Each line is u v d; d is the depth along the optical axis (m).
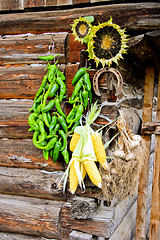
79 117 1.83
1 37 2.22
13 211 2.19
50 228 2.07
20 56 2.10
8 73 2.14
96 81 1.85
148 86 2.62
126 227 2.52
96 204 1.94
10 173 2.22
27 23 2.12
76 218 1.92
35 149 2.12
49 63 2.03
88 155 1.70
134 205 3.05
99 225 1.87
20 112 2.12
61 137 1.90
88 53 1.92
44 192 2.10
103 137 1.90
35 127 1.90
